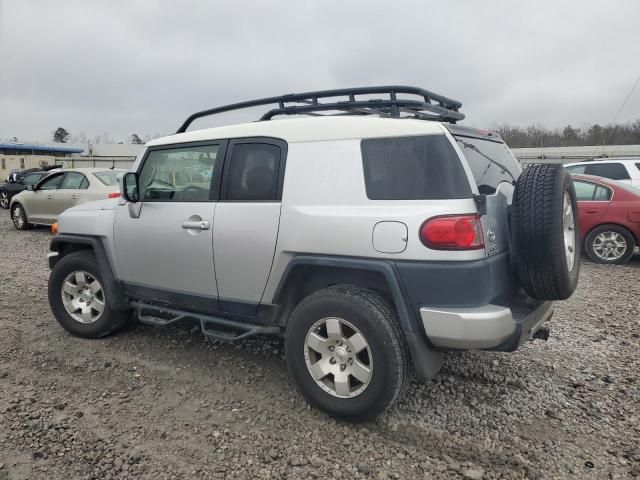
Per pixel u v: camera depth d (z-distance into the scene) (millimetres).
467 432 3021
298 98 3826
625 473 2633
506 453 2811
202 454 2801
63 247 4867
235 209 3461
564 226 2977
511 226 2986
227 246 3484
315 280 3299
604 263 8195
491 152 3473
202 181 3719
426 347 2885
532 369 3906
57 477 2592
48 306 5641
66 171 11344
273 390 3549
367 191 2973
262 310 3439
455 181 2771
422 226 2750
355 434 2990
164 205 3883
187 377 3766
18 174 18891
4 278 7027
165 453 2807
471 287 2693
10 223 14008
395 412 3248
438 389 3570
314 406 3197
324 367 3104
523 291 3291
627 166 10211
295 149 3271
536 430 3049
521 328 2840
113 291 4301
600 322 5055
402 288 2822
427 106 3428
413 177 2857
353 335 2977
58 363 4031
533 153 32156
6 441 2902
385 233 2850
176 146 3910
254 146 3475
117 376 3787
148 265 4008
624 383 3680
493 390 3559
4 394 3490
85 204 4816
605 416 3215
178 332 4719
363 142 3047
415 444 2896
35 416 3184
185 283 3795
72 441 2914
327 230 3037
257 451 2830
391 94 3441
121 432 3014
